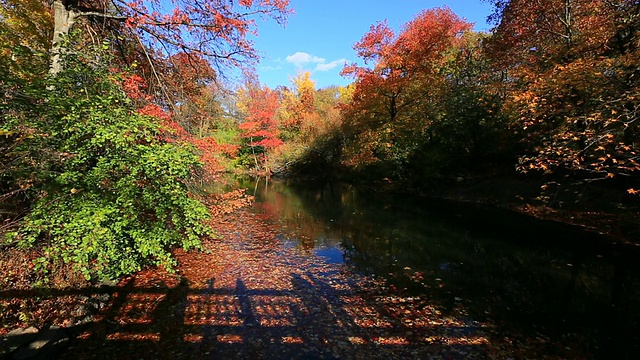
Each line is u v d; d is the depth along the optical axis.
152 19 7.65
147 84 8.89
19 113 5.17
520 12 14.23
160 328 5.34
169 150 6.01
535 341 5.11
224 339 5.07
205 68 9.59
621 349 4.90
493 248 9.80
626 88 8.27
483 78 21.36
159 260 7.21
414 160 21.58
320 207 17.73
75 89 5.72
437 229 12.34
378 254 9.56
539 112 9.46
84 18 8.12
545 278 7.61
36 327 4.70
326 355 4.70
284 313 5.96
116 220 5.57
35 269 4.77
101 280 6.46
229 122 31.28
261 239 11.20
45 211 4.89
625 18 9.80
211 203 12.38
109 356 4.52
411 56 20.42
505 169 18.62
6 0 9.55
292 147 36.47
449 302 6.47
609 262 8.47
